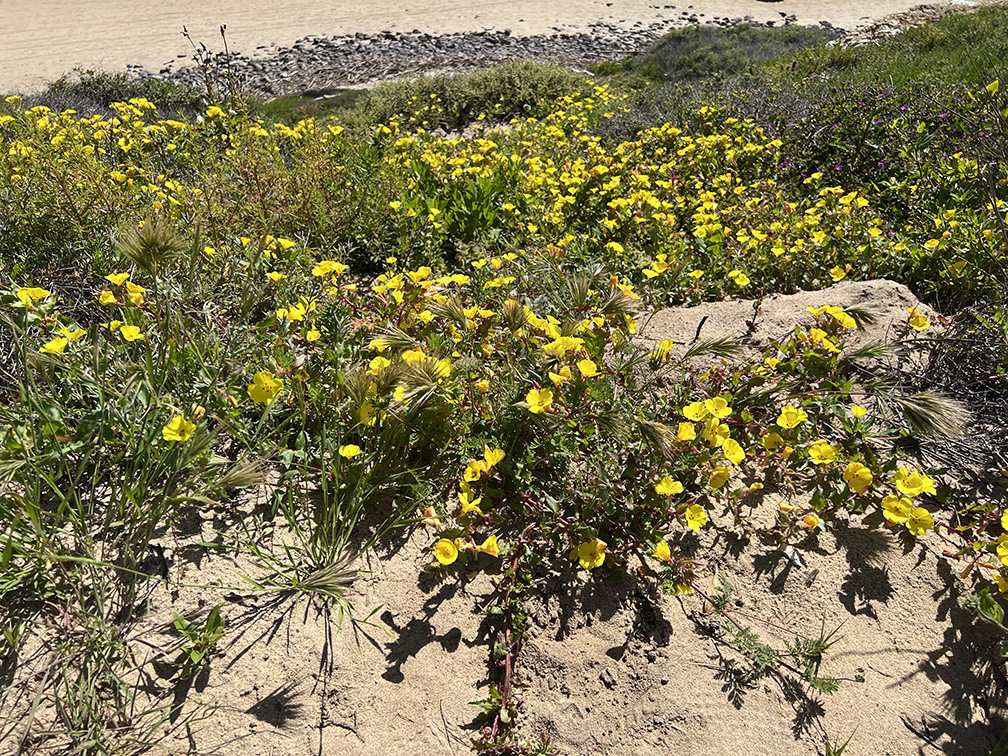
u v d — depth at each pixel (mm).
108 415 2580
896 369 3340
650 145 8234
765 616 2451
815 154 7090
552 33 25125
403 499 2756
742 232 4902
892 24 18328
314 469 2824
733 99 9648
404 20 26891
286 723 2146
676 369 3430
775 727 2162
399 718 2186
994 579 2312
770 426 2855
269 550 2590
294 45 23562
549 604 2465
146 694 2168
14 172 4980
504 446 2770
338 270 3584
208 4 28828
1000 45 9961
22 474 2473
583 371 2621
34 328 3268
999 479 2887
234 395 2930
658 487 2434
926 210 5227
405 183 6078
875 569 2562
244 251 4184
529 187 6082
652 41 24031
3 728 2053
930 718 2188
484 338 3113
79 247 4285
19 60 21453
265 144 5996
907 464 2945
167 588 2441
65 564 2363
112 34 24609
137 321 2998
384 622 2422
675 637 2373
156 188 5027
